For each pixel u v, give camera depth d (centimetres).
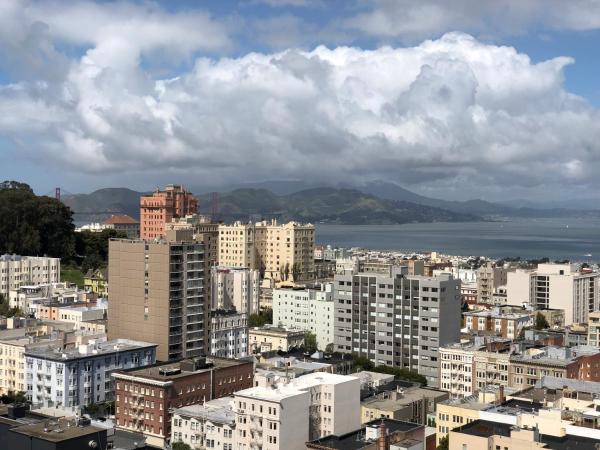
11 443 17788
